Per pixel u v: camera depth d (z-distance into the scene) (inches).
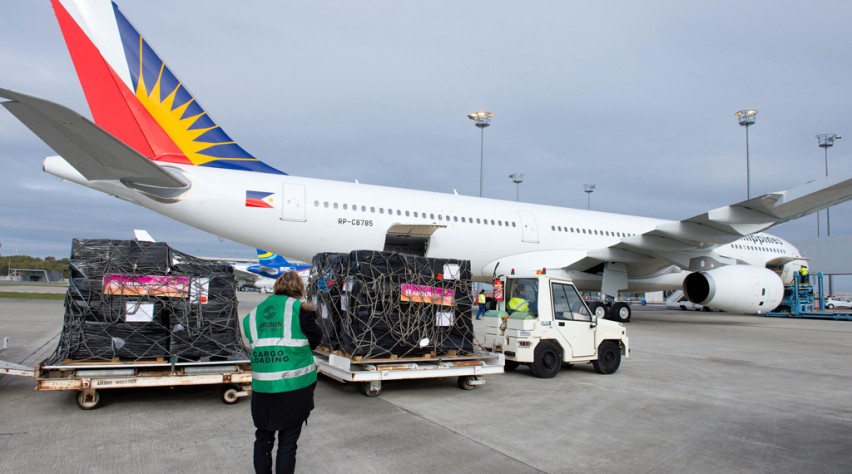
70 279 254.1
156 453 186.7
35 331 530.9
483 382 311.0
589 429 227.5
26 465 171.6
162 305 262.2
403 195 628.4
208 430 217.2
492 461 184.7
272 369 148.7
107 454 184.5
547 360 348.2
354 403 271.6
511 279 380.5
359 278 292.4
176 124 525.7
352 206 577.6
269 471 150.3
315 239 560.7
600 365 364.2
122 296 256.7
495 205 701.9
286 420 148.1
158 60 515.8
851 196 547.8
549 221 731.4
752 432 227.1
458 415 248.8
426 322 306.3
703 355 466.9
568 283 367.9
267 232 540.7
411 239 668.1
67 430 213.5
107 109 496.1
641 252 687.7
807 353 500.7
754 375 370.3
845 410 270.2
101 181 484.7
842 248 1466.5
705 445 207.9
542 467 179.8
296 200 550.3
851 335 707.4
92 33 490.3
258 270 2368.4
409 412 253.3
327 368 305.0
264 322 153.0
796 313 1093.1
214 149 547.5
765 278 676.1
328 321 320.8
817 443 212.5
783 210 580.7
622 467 181.5
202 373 260.5
